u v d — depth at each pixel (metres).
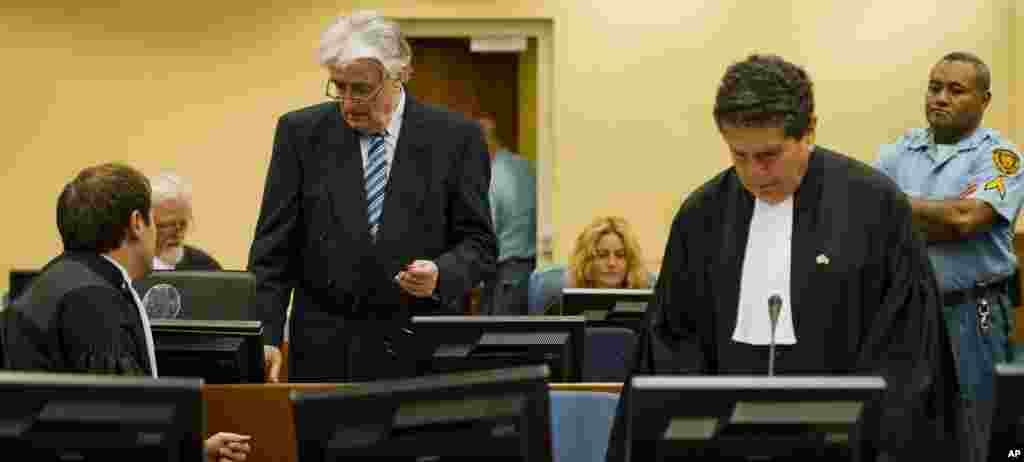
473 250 5.89
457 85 12.05
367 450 3.53
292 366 6.02
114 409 3.42
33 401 3.41
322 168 5.91
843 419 3.40
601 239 8.35
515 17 10.70
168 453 3.45
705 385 3.38
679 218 4.28
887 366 3.96
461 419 3.52
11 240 10.59
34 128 10.59
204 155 10.66
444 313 5.88
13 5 10.55
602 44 10.71
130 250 4.88
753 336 4.11
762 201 4.14
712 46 10.70
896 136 10.62
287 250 5.95
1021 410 3.41
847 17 10.62
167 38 10.62
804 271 4.06
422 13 10.66
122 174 4.87
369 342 5.89
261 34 10.66
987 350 6.59
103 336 4.55
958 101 6.75
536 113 11.12
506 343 5.25
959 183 6.74
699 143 10.73
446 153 5.94
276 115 10.68
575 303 6.29
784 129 3.79
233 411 5.08
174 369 5.33
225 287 6.61
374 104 5.76
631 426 3.41
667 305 4.28
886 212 4.07
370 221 5.89
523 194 11.10
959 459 4.05
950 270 6.56
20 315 4.62
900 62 10.59
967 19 10.55
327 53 5.71
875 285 4.05
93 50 10.61
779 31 10.66
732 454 3.43
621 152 10.74
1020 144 10.41
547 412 3.51
